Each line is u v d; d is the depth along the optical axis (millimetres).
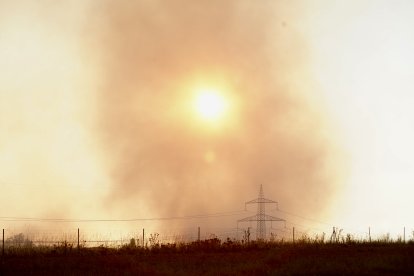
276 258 32031
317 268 25047
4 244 43156
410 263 24688
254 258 34938
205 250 42312
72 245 42938
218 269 29188
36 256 38750
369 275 22938
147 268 30453
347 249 36250
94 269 30656
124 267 31938
